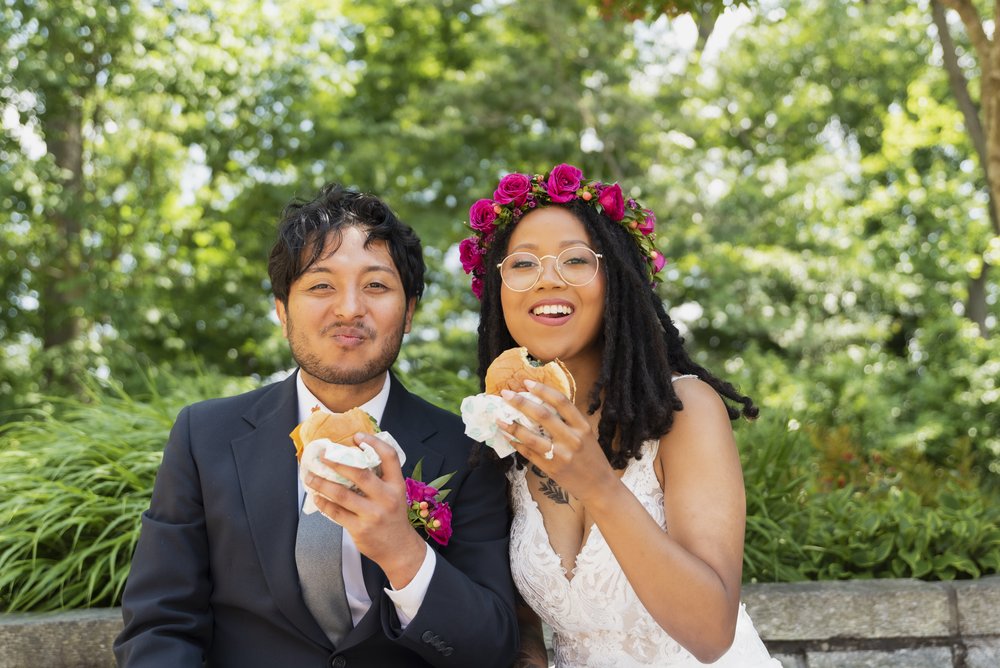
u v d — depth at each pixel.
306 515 2.26
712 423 2.29
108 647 3.04
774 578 3.69
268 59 12.30
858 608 3.30
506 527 2.49
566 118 14.33
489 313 2.56
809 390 12.84
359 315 2.30
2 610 3.30
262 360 14.77
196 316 14.05
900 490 4.83
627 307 2.38
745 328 15.16
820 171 14.82
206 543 2.31
